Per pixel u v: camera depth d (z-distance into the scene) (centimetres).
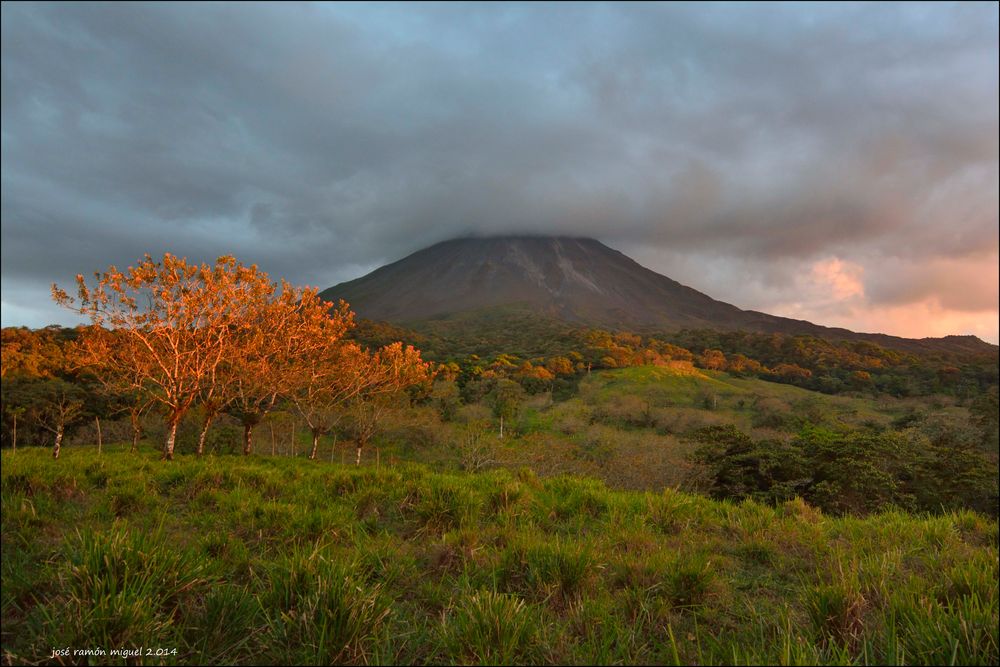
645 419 7838
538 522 699
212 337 2195
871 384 13738
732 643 322
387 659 305
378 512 713
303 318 2342
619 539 610
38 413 4262
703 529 722
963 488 2631
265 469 990
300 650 307
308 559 396
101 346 2044
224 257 2047
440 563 496
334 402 3347
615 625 348
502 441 4672
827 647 331
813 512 860
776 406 9325
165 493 810
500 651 307
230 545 498
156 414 4072
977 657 283
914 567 554
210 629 325
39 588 381
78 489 759
